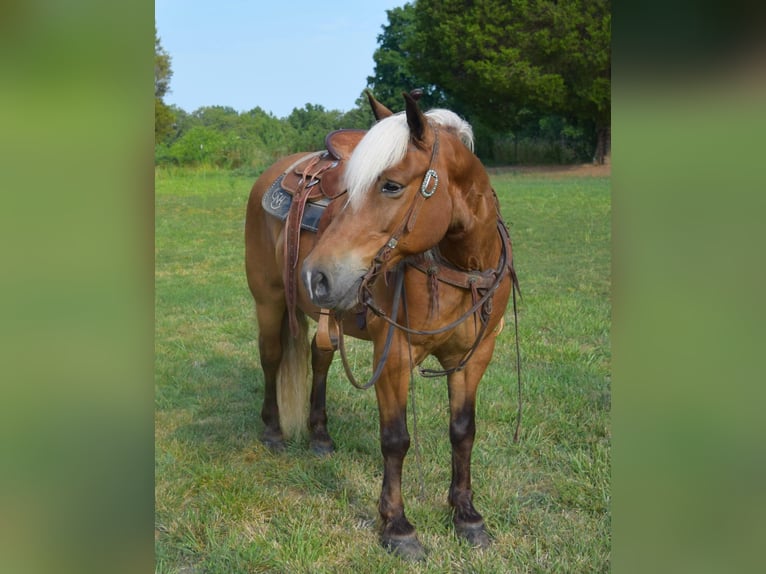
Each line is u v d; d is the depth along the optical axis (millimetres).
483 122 25000
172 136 22281
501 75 21953
